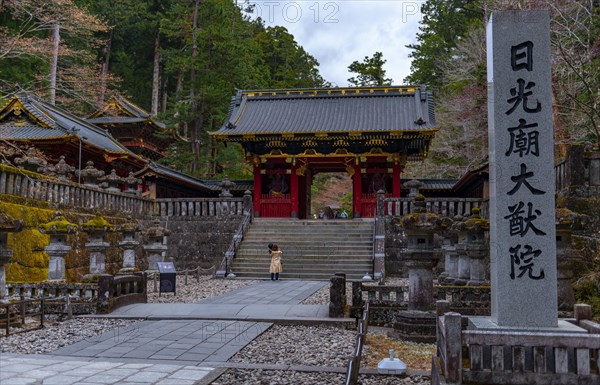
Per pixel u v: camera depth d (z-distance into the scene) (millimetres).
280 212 31969
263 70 55125
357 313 11766
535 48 7250
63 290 12750
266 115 34000
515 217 6938
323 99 35844
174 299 15602
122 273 17719
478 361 5586
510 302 6754
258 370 7598
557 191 15914
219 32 41844
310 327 11211
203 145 48938
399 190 31406
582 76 20609
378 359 8531
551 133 7082
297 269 22953
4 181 16328
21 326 10867
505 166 7086
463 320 7340
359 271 22438
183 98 45750
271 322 11492
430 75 49094
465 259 14695
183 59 42750
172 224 26953
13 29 33094
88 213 21031
